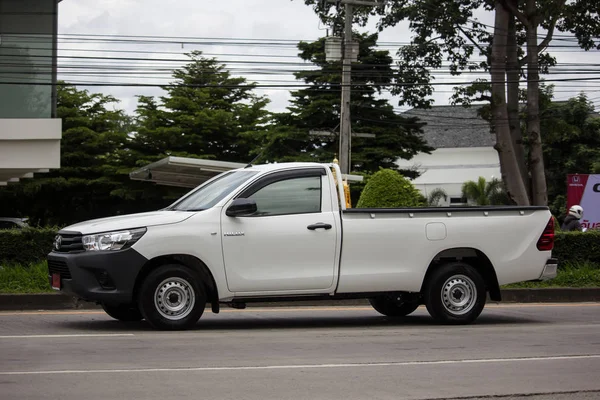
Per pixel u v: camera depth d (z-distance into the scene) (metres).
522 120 39.66
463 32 35.47
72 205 54.72
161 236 10.87
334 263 11.52
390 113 46.41
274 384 7.46
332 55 32.34
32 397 6.78
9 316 13.20
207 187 12.12
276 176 11.51
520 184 33.62
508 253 12.40
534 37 34.06
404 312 13.62
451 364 8.69
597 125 55.44
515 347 9.99
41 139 24.55
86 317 13.04
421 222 11.97
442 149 71.19
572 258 19.12
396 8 35.31
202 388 7.23
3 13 24.39
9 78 24.45
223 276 11.09
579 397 7.15
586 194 33.94
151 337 10.41
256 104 56.34
